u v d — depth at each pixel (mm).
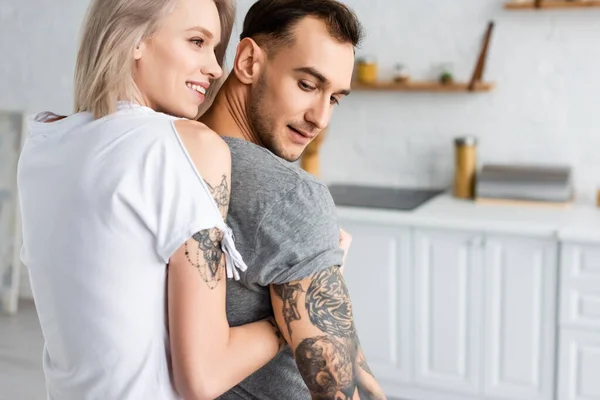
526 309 2852
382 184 3586
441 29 3359
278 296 1022
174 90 1002
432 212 2990
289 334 1021
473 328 2947
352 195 3348
